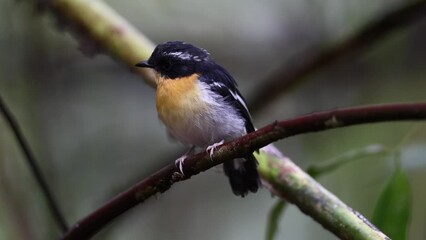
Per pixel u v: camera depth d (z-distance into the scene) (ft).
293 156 37.70
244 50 38.73
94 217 19.52
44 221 31.96
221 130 24.63
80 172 35.42
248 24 38.70
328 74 38.96
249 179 22.26
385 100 38.83
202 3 38.81
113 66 38.19
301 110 39.47
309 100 39.29
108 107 37.99
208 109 24.34
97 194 35.01
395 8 30.19
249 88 38.32
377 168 33.55
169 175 18.33
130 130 37.96
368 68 38.86
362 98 38.86
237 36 38.73
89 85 37.70
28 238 30.19
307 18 37.63
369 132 36.09
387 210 21.58
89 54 27.71
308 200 19.56
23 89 35.01
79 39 27.89
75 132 36.11
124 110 38.24
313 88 39.19
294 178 20.18
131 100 38.52
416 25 37.70
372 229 18.01
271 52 38.63
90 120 37.19
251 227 38.29
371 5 36.45
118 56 27.12
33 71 35.24
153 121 38.34
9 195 30.60
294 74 31.04
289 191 20.10
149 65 25.67
